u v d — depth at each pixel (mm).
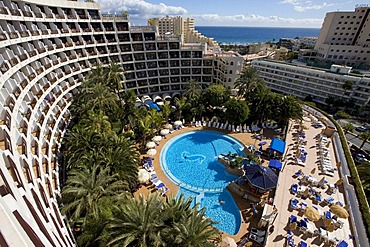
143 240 15531
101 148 25797
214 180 30438
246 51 154125
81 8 41375
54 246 10039
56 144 29547
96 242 17125
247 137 40812
